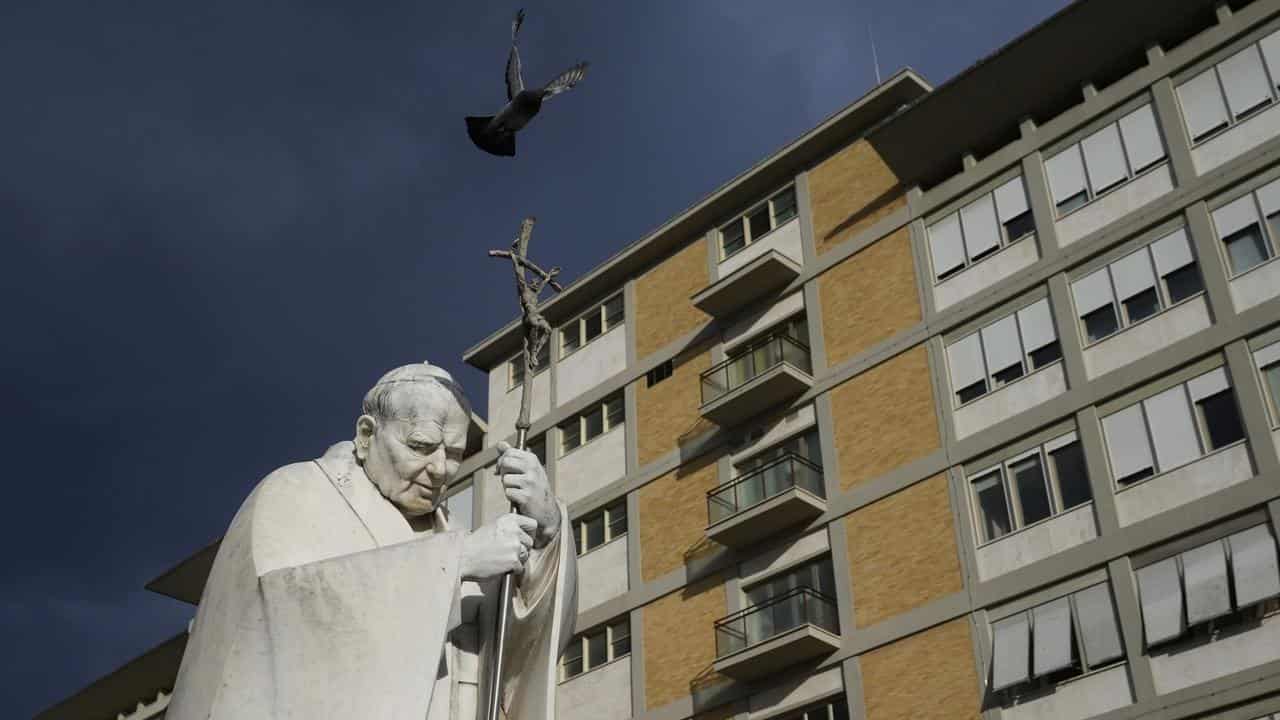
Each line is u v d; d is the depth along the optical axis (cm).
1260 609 2786
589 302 4769
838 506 3634
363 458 721
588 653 4128
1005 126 3719
